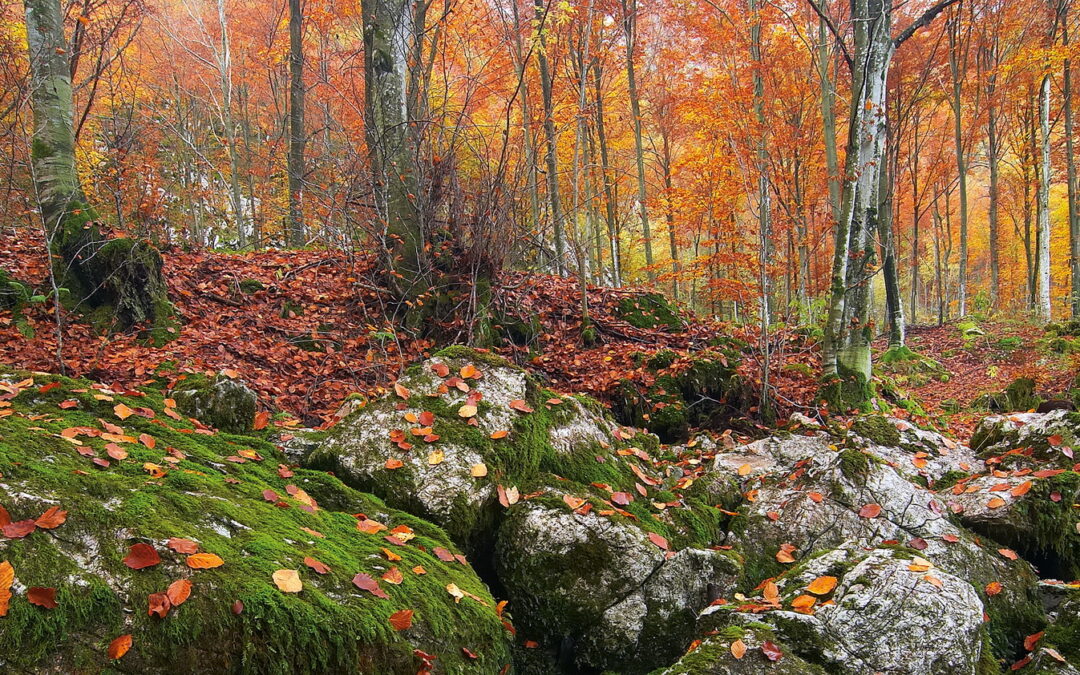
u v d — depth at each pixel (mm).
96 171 9117
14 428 2441
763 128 10273
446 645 2299
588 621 2988
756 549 3637
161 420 3270
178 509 2199
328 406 5977
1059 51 14508
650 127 20797
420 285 7582
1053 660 2580
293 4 13156
